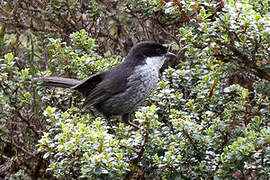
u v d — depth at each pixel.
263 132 5.57
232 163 5.47
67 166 5.65
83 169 5.34
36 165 8.01
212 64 7.27
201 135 5.96
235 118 6.48
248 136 5.60
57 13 9.16
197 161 5.99
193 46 6.79
